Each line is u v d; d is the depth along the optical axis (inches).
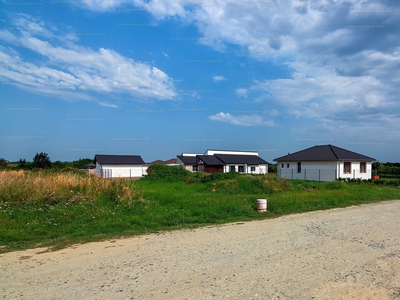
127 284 151.4
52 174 486.9
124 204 387.2
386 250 209.6
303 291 142.2
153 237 260.7
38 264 187.8
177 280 156.0
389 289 145.3
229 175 860.6
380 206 456.1
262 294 138.6
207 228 298.8
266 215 378.0
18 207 339.6
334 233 264.7
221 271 168.7
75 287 148.5
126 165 1738.4
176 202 435.8
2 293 142.0
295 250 210.7
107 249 222.5
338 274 163.8
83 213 334.0
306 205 448.5
